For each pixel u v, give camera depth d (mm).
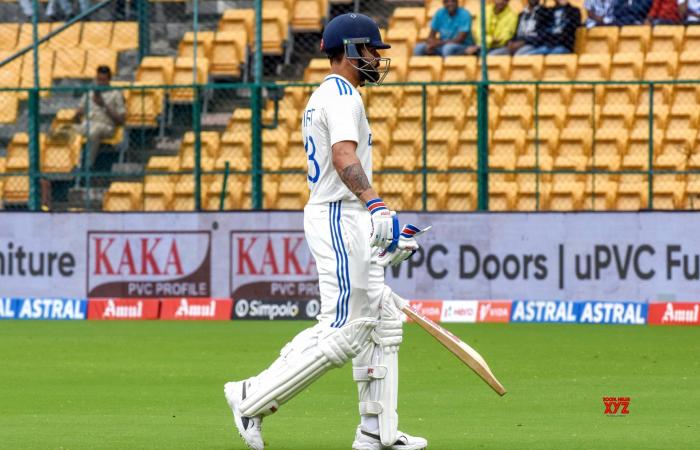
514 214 49562
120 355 37562
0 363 35344
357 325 18797
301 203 57062
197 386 29812
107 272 52156
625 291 48750
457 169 51406
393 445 19609
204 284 51438
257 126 51469
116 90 55469
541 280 49375
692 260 48125
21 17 68000
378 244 18172
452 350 19016
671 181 55281
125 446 20297
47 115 62438
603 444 20391
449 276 50000
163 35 66062
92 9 60250
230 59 63812
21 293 52812
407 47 63656
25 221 52625
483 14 50375
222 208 52969
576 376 31641
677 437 21172
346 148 18312
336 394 27812
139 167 58188
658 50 61688
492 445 20344
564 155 56750
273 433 21906
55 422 23578
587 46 61938
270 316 50844
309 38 65438
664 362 34969
